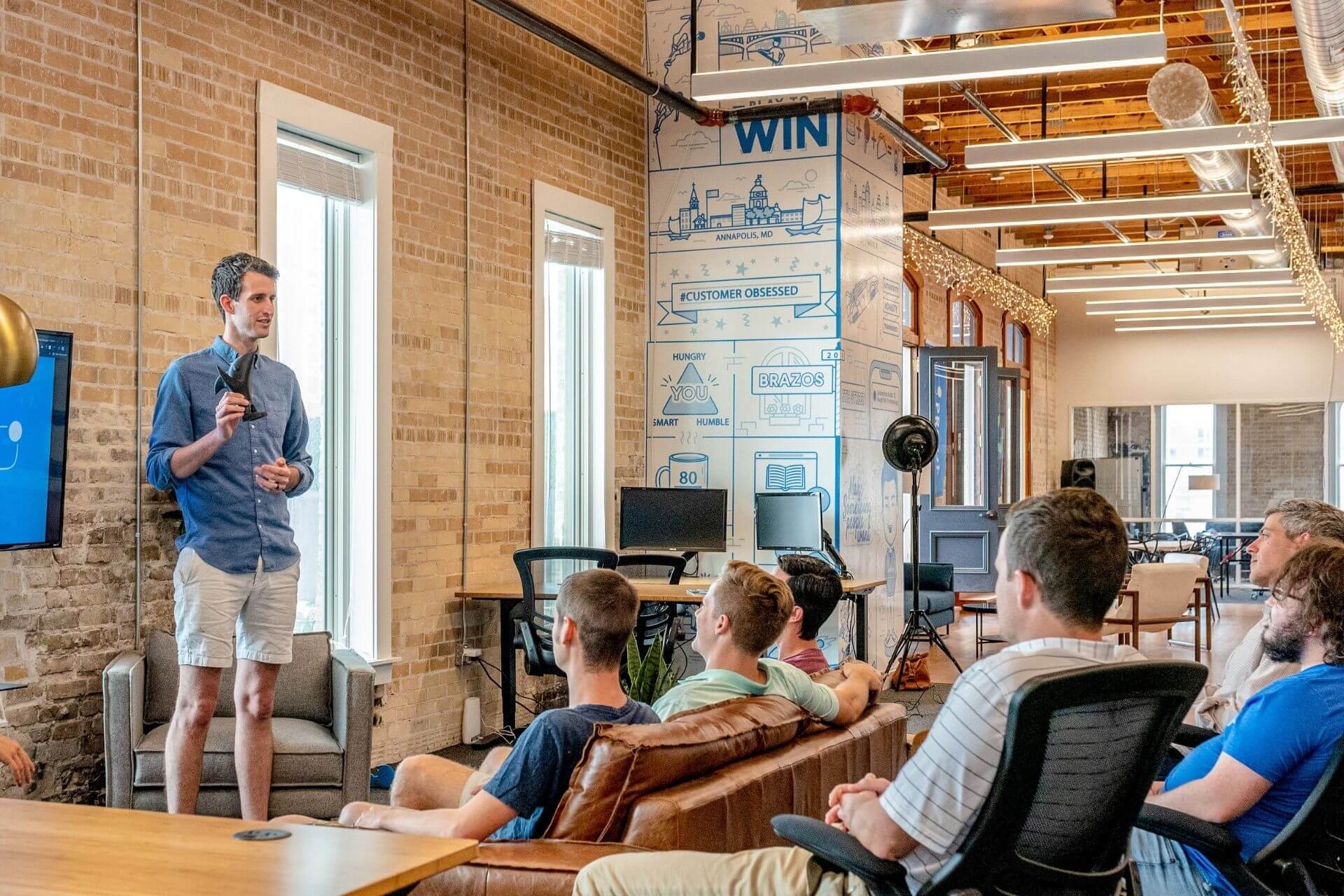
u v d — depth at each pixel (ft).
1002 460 57.06
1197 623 33.96
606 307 28.99
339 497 22.04
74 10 16.72
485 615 25.04
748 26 29.66
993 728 7.01
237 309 15.42
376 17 22.21
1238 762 9.15
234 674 17.57
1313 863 8.80
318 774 16.66
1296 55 35.70
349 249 22.18
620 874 8.20
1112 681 6.80
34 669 16.11
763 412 29.40
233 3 19.24
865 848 7.41
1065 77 36.63
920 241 45.93
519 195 26.12
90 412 16.85
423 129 23.40
